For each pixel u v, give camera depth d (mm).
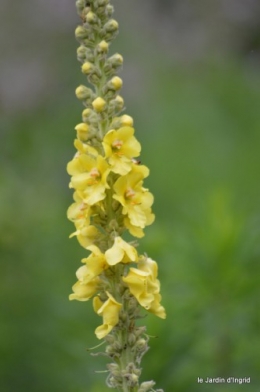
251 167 15391
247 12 22875
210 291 7285
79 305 8188
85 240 4398
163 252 7523
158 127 17109
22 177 13586
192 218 8125
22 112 17516
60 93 17922
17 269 9867
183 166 15250
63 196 13742
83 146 4391
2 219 9961
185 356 7066
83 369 7496
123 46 19172
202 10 22344
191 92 18469
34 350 8602
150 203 4352
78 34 4609
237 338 7184
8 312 9203
